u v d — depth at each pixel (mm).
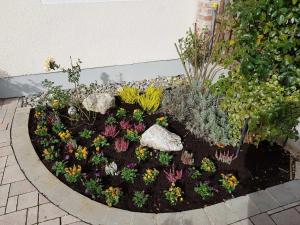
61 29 4352
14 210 2668
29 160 3219
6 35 4090
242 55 2912
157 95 4145
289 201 2857
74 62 4715
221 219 2643
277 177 3160
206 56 4633
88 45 4648
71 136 3611
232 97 3123
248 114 2955
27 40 4246
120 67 5074
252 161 3355
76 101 4344
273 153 3508
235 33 3086
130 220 2590
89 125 3855
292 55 2760
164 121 3863
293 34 2590
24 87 4594
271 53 2746
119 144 3383
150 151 3453
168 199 2809
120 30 4723
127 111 4223
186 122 3928
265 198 2881
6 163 3195
